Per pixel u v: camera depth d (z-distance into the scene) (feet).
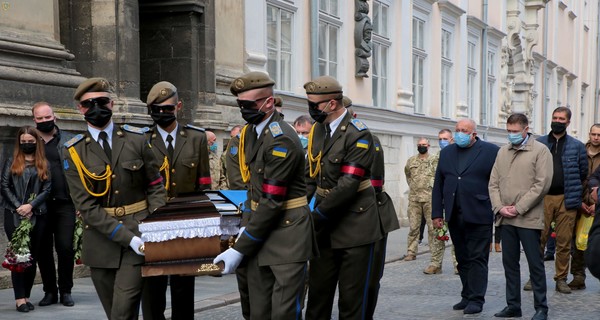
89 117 17.34
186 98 39.27
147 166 17.80
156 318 19.93
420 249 45.88
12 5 29.94
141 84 40.01
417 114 66.44
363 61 57.11
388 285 32.73
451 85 78.64
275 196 16.03
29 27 30.78
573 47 132.46
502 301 28.55
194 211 16.81
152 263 16.46
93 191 17.37
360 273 19.53
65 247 25.79
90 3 34.78
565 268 30.81
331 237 19.42
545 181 24.73
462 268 27.07
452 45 78.38
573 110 134.92
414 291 31.12
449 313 26.40
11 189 24.95
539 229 24.94
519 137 25.02
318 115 19.19
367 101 59.00
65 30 34.86
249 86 16.34
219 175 33.55
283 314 16.20
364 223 19.40
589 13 143.84
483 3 87.04
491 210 26.22
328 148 19.24
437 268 36.14
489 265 39.01
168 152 22.29
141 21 39.83
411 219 40.40
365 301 19.76
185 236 16.42
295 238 16.34
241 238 16.14
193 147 22.53
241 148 16.97
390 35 63.26
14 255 24.47
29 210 24.62
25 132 25.11
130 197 17.62
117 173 17.47
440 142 38.45
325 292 19.95
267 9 46.57
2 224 28.91
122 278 17.20
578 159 30.42
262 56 44.91
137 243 16.89
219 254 16.38
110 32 34.63
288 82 49.26
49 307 25.67
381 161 21.83
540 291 24.91
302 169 16.52
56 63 31.94
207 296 28.35
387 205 21.68
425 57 71.36
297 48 49.62
